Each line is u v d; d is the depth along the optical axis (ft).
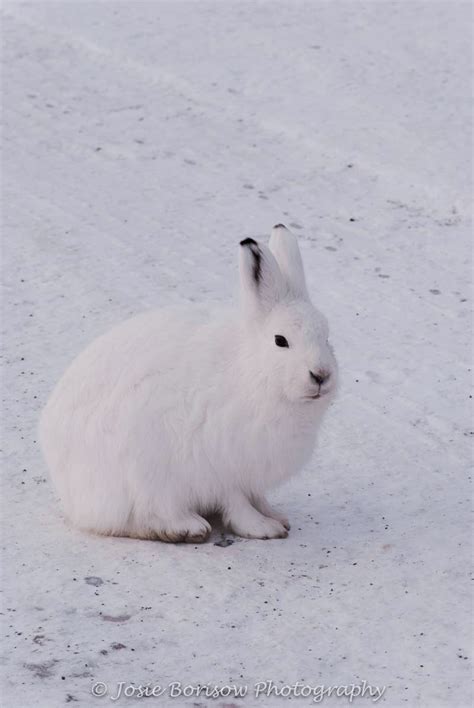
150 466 71.26
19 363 100.63
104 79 168.96
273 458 71.41
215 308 77.25
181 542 73.67
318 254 125.39
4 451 86.02
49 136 152.15
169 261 122.42
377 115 155.94
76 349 103.35
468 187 136.36
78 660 59.62
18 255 121.80
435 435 90.89
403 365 103.04
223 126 156.04
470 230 130.62
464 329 110.11
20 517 77.00
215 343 72.33
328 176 143.54
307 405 69.87
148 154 148.56
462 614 64.69
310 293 116.57
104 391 72.43
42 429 76.07
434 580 68.64
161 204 136.05
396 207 136.15
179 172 144.36
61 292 114.42
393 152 146.30
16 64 172.96
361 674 59.06
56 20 187.52
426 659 60.34
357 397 97.09
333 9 193.16
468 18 189.06
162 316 76.23
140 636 62.18
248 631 63.00
